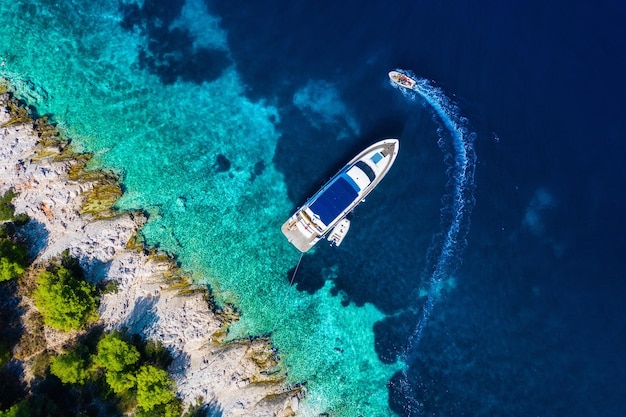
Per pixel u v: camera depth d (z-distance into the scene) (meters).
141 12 61.62
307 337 56.50
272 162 59.94
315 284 57.97
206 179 58.47
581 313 58.88
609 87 66.44
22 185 53.56
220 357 52.97
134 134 58.31
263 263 57.44
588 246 60.47
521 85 64.94
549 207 61.22
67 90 58.12
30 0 59.75
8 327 49.94
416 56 63.94
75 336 51.00
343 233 58.19
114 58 60.09
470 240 59.88
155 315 52.91
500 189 61.25
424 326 58.34
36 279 51.38
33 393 48.75
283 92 61.56
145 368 48.25
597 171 62.81
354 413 55.53
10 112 55.66
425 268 59.22
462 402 56.97
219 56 61.81
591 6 69.94
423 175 60.72
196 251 56.38
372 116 61.59
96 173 56.22
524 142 62.97
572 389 57.25
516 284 59.38
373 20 64.56
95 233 53.78
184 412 50.81
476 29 66.00
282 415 53.22
